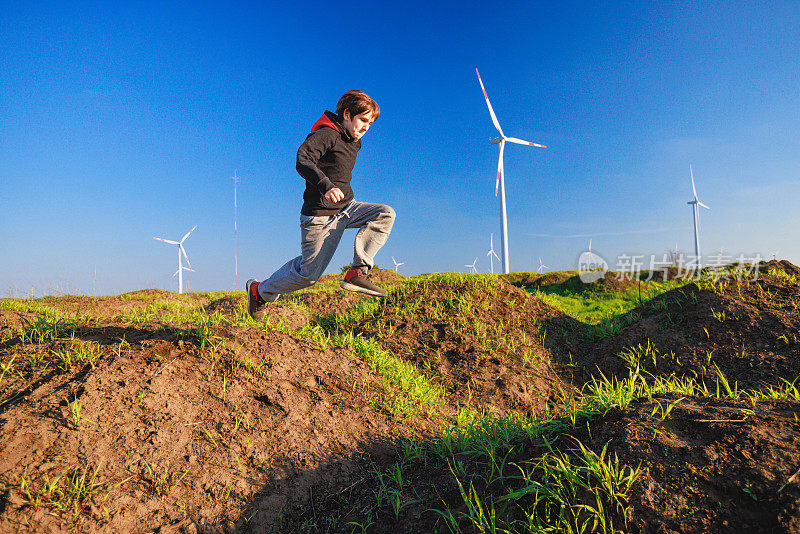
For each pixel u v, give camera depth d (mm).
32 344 3969
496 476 2777
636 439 2506
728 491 2074
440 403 5113
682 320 7219
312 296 11664
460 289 8945
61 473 2627
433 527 2553
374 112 3801
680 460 2305
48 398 3145
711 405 2852
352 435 3791
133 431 3082
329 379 4562
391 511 2838
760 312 6766
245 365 4160
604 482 2246
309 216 3779
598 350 7344
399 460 3584
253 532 2707
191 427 3289
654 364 6469
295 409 3828
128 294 12969
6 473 2504
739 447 2281
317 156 3557
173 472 2906
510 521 2340
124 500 2617
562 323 8391
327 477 3242
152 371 3674
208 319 4934
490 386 5906
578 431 2889
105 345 4016
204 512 2729
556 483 2400
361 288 3951
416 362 6594
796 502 1895
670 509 2078
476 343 7164
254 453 3250
